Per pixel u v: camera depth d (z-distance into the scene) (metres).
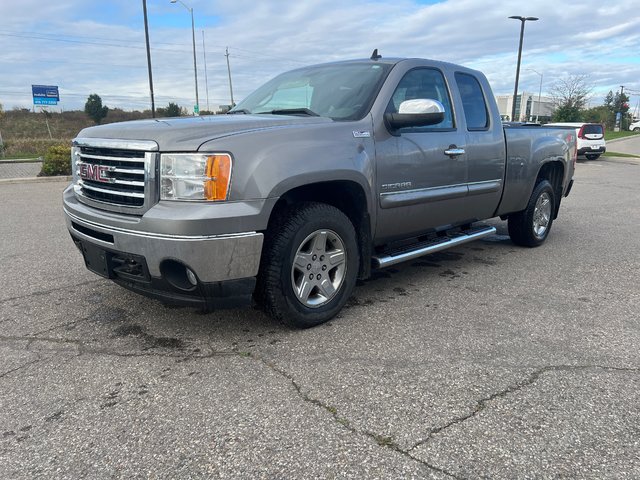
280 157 3.29
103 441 2.44
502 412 2.65
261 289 3.47
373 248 4.28
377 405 2.72
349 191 3.85
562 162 6.38
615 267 5.41
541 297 4.44
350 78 4.36
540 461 2.28
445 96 4.70
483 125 5.08
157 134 3.21
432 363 3.19
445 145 4.50
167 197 3.14
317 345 3.45
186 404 2.75
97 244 3.47
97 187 3.58
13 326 3.83
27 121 57.62
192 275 3.12
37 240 6.76
